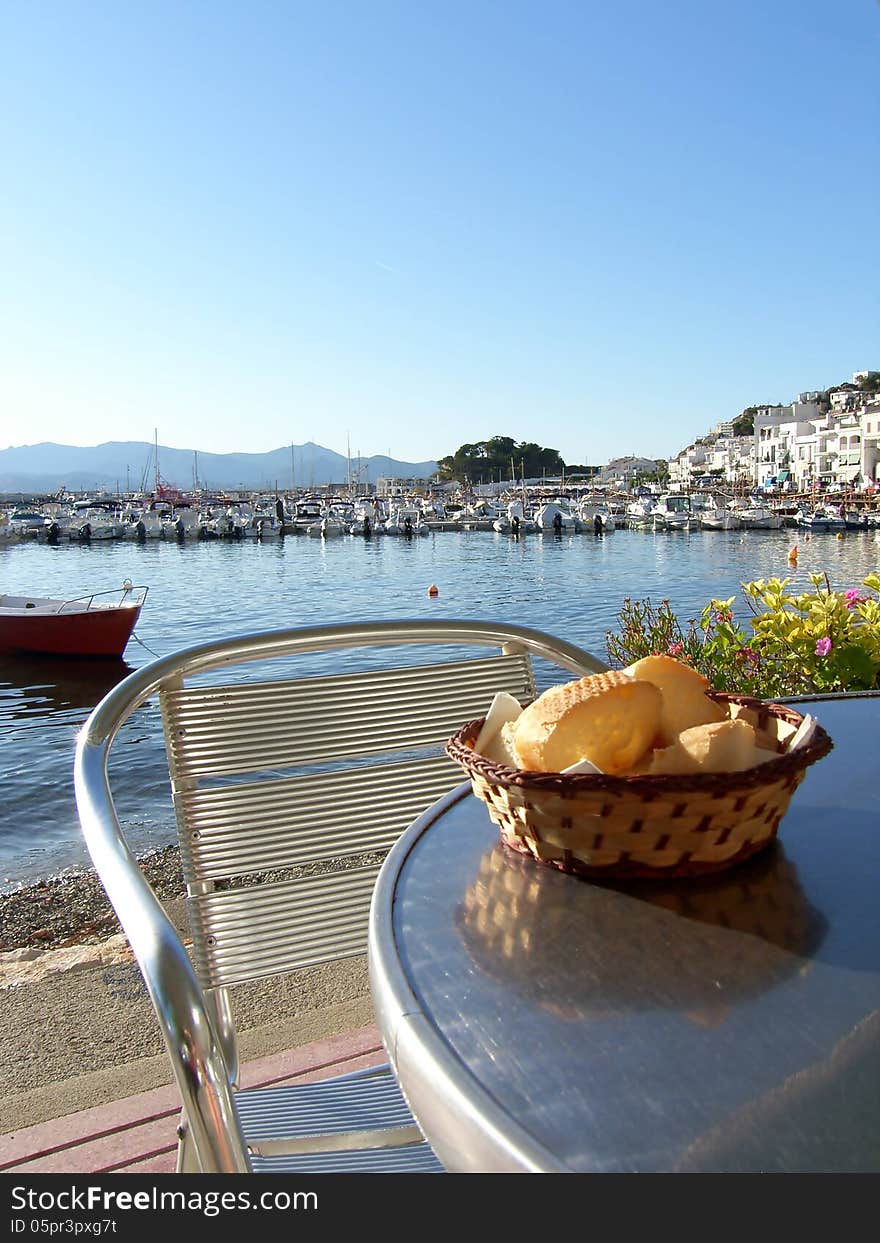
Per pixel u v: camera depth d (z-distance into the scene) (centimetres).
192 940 151
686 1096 61
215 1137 87
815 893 88
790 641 347
